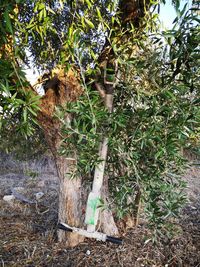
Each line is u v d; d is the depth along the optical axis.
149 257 1.67
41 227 2.16
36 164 4.11
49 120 1.59
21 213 2.52
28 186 3.43
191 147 1.32
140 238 1.82
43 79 1.74
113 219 1.88
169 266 1.62
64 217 1.74
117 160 1.53
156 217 1.28
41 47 1.63
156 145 1.19
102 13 1.35
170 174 1.27
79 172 1.48
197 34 0.91
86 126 1.21
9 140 2.03
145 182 1.29
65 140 1.34
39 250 1.77
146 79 1.20
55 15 1.33
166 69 1.13
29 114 1.01
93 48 1.47
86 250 1.73
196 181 3.18
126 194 1.42
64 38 1.38
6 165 4.16
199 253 1.71
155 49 1.15
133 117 1.24
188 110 1.07
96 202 1.53
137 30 1.21
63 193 1.72
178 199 1.34
